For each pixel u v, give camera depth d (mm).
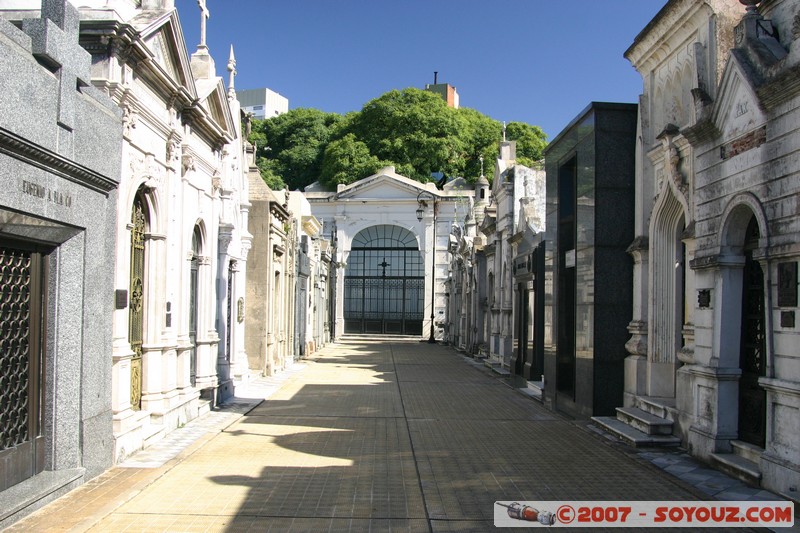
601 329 11945
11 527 5980
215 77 13211
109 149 8016
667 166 10539
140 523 6246
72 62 7102
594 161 12086
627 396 11758
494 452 9617
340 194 47406
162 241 10320
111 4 9742
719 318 8602
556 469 8586
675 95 10836
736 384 8617
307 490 7477
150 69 9406
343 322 46375
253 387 17266
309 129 59156
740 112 8141
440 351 33156
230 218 15172
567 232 13906
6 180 5949
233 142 15836
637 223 11844
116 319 8820
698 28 9859
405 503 7035
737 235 8531
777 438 7379
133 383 9828
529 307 17969
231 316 16062
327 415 12977
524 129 55719
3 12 8922
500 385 18672
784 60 7250
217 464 8648
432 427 11727
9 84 5895
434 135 53750
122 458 8617
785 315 7238
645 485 7797
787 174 7188
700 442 8961
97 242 7805
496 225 23734
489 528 6277
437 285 46062
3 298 6344
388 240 47500
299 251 26656
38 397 6988
